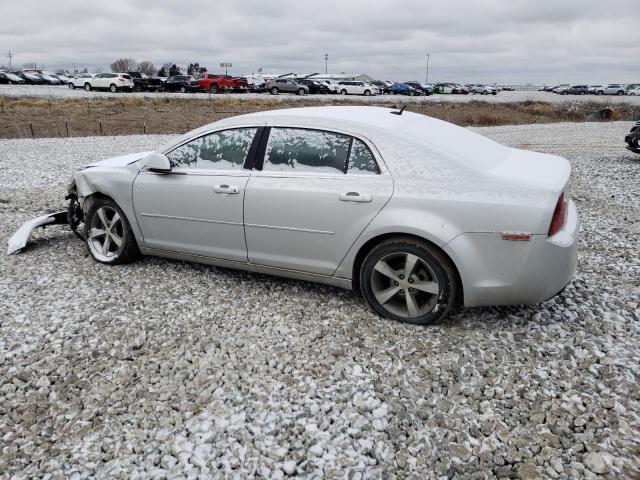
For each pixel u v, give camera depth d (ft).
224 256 14.24
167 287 14.57
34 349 11.33
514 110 124.77
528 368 10.29
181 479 7.73
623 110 132.26
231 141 13.78
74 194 17.88
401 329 11.86
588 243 18.54
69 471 7.93
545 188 10.60
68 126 71.31
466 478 7.66
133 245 16.01
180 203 14.37
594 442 8.26
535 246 10.50
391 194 11.45
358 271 12.70
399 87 173.78
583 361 10.50
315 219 12.36
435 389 9.69
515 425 8.70
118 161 16.88
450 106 124.98
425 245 11.27
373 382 9.92
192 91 143.95
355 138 12.15
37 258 17.22
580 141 59.72
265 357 10.87
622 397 9.32
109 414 9.20
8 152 45.91
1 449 8.41
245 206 13.25
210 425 8.84
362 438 8.48
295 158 12.84
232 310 13.06
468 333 11.64
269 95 142.72
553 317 12.32
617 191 28.58
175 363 10.72
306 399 9.45
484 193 10.80
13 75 168.55
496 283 10.92
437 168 11.30
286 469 7.87
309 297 13.71
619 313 12.55
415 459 8.02
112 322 12.51
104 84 137.28
